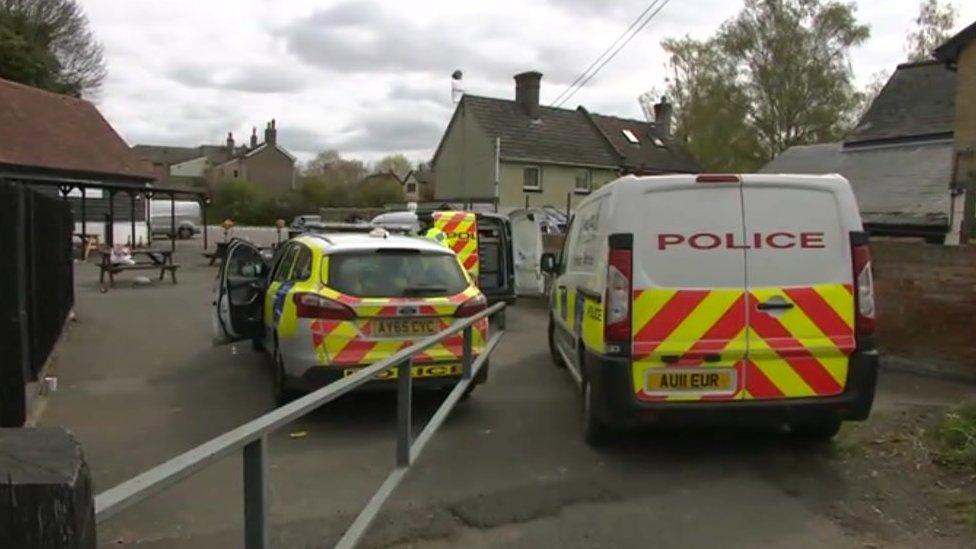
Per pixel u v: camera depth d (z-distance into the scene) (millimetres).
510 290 13188
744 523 4367
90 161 29078
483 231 13086
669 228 5293
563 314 8109
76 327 11586
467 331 5855
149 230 32938
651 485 4973
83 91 46469
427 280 6750
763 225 5316
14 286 5574
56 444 1476
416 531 4207
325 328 6324
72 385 7836
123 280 18859
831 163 27359
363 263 6656
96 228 32625
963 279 8008
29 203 6875
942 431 5688
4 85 29469
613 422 5297
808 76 40812
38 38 42531
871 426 6148
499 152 36438
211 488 4793
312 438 6016
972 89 18469
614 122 43156
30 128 28266
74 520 1349
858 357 5281
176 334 11102
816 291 5285
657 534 4215
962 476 5000
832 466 5309
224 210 59906
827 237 5336
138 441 5895
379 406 7062
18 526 1313
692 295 5250
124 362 9039
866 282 5328
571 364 7293
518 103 40125
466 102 38625
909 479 5012
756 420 5258
